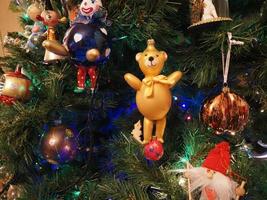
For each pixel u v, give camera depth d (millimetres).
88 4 432
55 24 489
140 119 520
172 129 531
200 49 494
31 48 529
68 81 544
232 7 552
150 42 431
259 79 501
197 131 501
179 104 560
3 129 503
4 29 931
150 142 435
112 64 548
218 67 495
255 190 479
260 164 501
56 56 478
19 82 496
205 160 424
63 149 490
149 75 427
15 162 549
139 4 483
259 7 539
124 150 489
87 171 529
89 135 543
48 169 591
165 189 452
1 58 580
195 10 459
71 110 548
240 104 436
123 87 592
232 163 478
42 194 510
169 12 508
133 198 454
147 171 463
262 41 476
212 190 405
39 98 533
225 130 445
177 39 515
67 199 535
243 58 519
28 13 502
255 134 553
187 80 540
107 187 472
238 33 455
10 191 558
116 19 479
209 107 440
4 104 541
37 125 521
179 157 489
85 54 435
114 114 602
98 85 535
